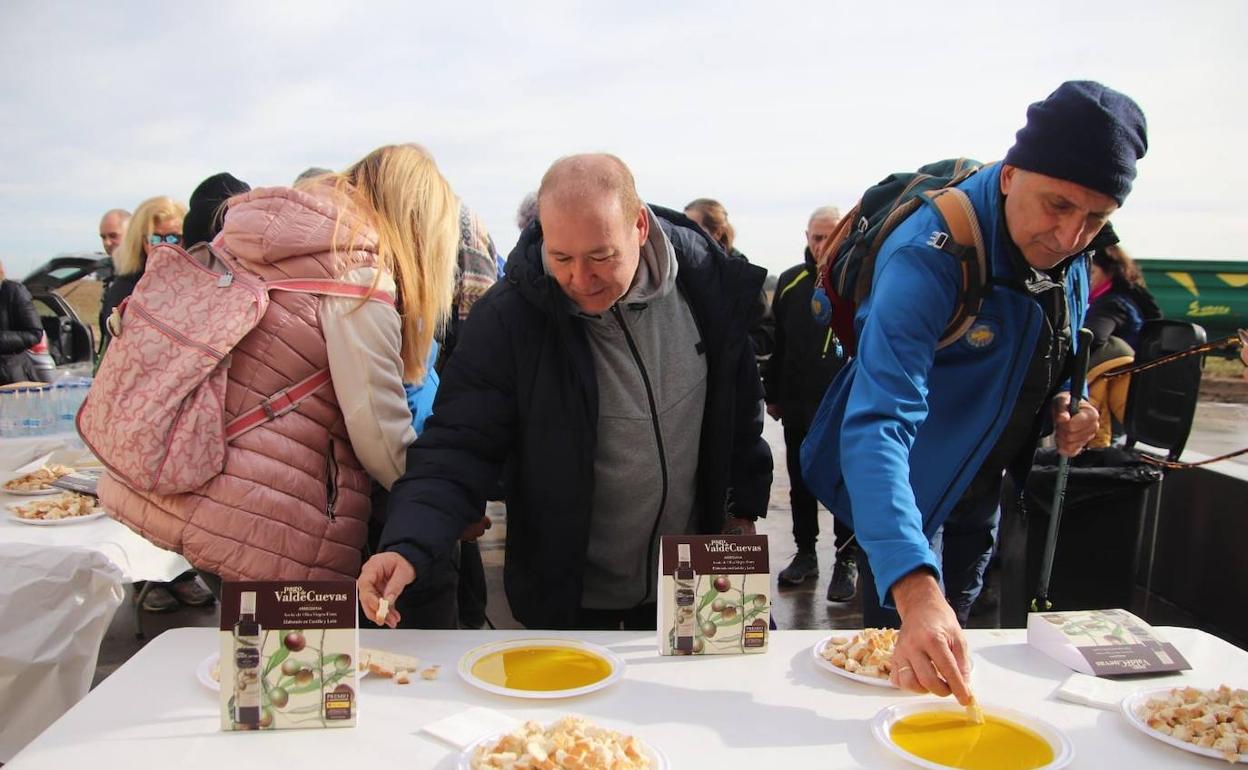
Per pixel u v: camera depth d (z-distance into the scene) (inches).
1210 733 52.9
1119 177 58.7
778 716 56.4
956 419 68.5
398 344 75.5
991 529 81.7
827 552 208.5
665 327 75.2
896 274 63.7
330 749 52.2
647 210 71.4
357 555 75.3
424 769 50.3
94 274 302.7
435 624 83.0
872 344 61.7
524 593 78.5
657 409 75.2
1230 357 215.3
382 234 76.5
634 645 67.1
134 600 155.9
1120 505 117.7
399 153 81.0
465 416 72.6
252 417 70.5
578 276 64.5
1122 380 131.0
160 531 70.0
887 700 58.7
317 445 72.8
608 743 49.6
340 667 54.7
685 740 53.3
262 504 69.6
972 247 64.1
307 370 71.9
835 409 74.6
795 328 169.0
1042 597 81.7
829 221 162.7
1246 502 136.9
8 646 82.1
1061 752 51.6
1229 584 140.1
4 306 220.7
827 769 50.4
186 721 55.1
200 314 69.6
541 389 73.1
